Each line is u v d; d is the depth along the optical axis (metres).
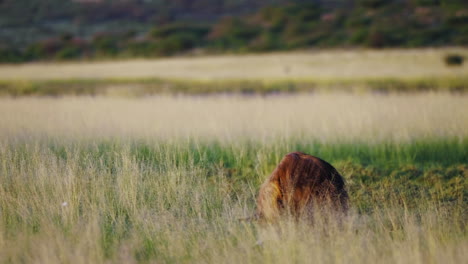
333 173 22.14
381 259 18.36
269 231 19.98
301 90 93.38
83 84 111.06
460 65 129.00
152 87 102.94
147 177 26.39
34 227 21.94
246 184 29.44
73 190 24.20
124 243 20.19
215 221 22.80
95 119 42.31
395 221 22.48
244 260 18.61
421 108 46.12
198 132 37.84
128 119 42.97
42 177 25.25
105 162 28.92
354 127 40.03
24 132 37.00
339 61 159.00
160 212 23.11
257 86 101.00
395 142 38.19
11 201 23.59
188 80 115.62
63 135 36.25
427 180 30.86
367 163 35.16
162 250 19.75
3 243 19.31
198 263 18.81
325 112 45.94
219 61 183.50
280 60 174.88
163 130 38.28
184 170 27.41
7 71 153.62
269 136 38.09
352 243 19.06
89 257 18.47
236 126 40.47
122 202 24.48
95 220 20.61
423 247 19.27
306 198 20.88
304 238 19.22
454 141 38.03
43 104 53.62
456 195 28.23
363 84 94.19
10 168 26.86
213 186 28.25
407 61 148.12
